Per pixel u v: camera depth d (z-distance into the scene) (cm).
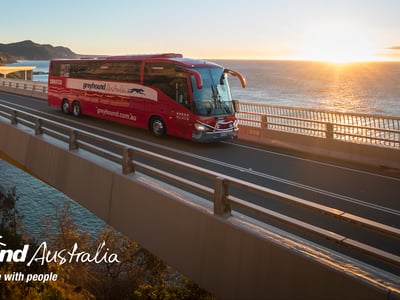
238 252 531
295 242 489
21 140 1197
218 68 1517
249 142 1606
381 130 1266
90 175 862
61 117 2078
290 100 12438
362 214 815
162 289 2097
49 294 1330
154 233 682
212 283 571
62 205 3356
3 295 1189
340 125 1350
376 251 404
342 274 416
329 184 1029
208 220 578
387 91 18325
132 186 736
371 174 1151
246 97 12794
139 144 1452
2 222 2405
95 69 1917
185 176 1031
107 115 1850
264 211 521
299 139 1459
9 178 3934
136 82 1661
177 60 1515
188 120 1440
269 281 491
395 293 375
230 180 556
